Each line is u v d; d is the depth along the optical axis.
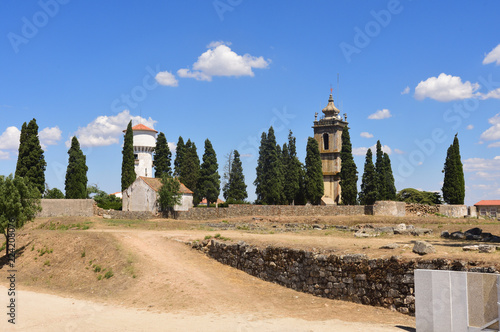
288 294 24.44
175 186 68.38
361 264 21.72
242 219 62.44
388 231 41.34
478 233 34.62
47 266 34.59
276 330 18.12
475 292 15.16
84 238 37.06
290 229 48.16
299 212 73.31
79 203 60.09
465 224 52.41
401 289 19.83
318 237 35.25
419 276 16.36
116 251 33.19
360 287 21.64
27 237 40.88
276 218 64.50
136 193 69.62
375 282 20.95
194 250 34.41
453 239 32.75
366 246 25.80
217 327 18.97
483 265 17.72
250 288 26.02
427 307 16.09
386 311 19.92
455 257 19.08
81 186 75.44
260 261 28.28
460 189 84.94
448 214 78.38
